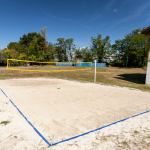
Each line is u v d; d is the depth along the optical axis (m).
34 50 34.34
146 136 2.47
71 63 31.78
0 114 3.41
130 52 34.44
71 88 7.27
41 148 2.04
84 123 2.97
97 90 6.84
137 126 2.87
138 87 8.00
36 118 3.20
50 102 4.55
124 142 2.26
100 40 42.34
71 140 2.29
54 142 2.21
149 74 9.03
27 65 30.36
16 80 10.27
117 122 3.04
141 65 34.12
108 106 4.20
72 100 4.85
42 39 37.12
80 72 17.69
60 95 5.59
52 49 50.06
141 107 4.15
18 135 2.43
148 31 9.09
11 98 4.98
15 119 3.12
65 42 49.09
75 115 3.43
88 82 9.93
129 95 5.82
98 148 2.08
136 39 33.22
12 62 27.67
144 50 31.98
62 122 3.00
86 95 5.67
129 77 14.12
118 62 40.59
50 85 8.18
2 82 9.04
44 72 16.67
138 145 2.17
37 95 5.52
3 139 2.29
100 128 2.74
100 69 22.41
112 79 12.15
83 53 49.88
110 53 43.75
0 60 27.73
